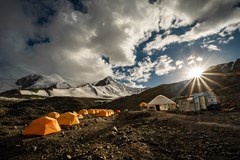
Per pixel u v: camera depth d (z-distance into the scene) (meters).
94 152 9.21
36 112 72.56
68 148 10.73
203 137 11.56
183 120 18.78
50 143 12.13
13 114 65.56
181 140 11.33
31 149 11.03
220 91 55.28
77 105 115.75
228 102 31.66
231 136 11.32
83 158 8.59
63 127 19.14
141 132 14.00
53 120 16.30
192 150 9.44
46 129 15.02
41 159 9.25
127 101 113.69
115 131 14.74
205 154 8.79
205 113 25.72
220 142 10.30
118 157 8.59
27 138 13.77
